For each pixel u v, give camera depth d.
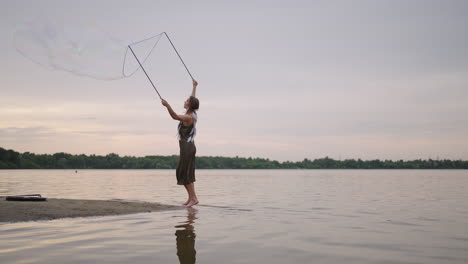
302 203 8.11
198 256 3.40
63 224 4.89
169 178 27.20
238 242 3.98
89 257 3.32
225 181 21.69
